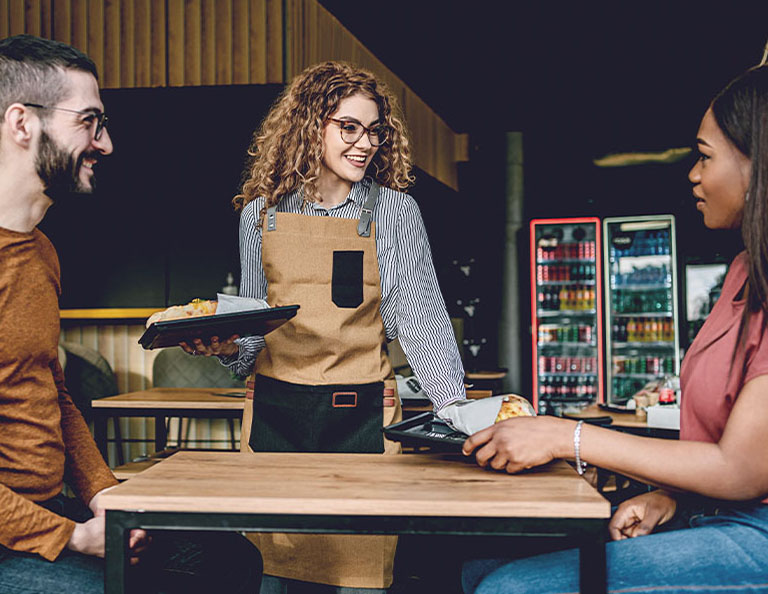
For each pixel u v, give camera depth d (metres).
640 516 1.49
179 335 1.70
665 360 7.85
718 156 1.33
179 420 4.61
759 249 1.24
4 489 1.33
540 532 1.14
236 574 1.43
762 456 1.19
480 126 9.19
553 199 8.55
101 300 6.22
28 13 5.15
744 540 1.25
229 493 1.19
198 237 6.15
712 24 6.05
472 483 1.28
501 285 8.48
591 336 8.21
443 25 6.02
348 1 5.46
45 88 1.42
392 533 1.15
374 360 2.00
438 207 9.32
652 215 7.70
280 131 2.03
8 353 1.41
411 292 2.06
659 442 1.27
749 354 1.25
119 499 1.17
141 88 5.08
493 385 7.34
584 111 8.48
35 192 1.49
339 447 1.94
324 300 1.95
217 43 4.99
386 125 2.05
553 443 1.31
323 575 1.95
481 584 1.31
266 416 2.00
